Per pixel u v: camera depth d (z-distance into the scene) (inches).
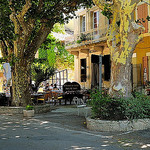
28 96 578.6
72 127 362.0
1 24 531.2
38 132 330.3
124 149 242.4
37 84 815.7
